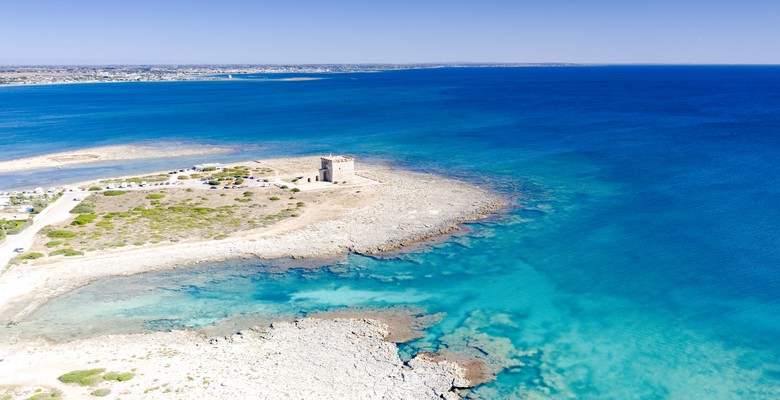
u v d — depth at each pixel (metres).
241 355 54.31
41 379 48.94
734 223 92.12
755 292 68.75
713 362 55.12
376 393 48.22
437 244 86.19
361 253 82.25
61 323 61.91
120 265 77.06
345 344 56.97
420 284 72.62
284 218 97.69
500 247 84.88
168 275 74.75
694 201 104.75
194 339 58.56
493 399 49.12
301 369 51.69
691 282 71.88
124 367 51.41
